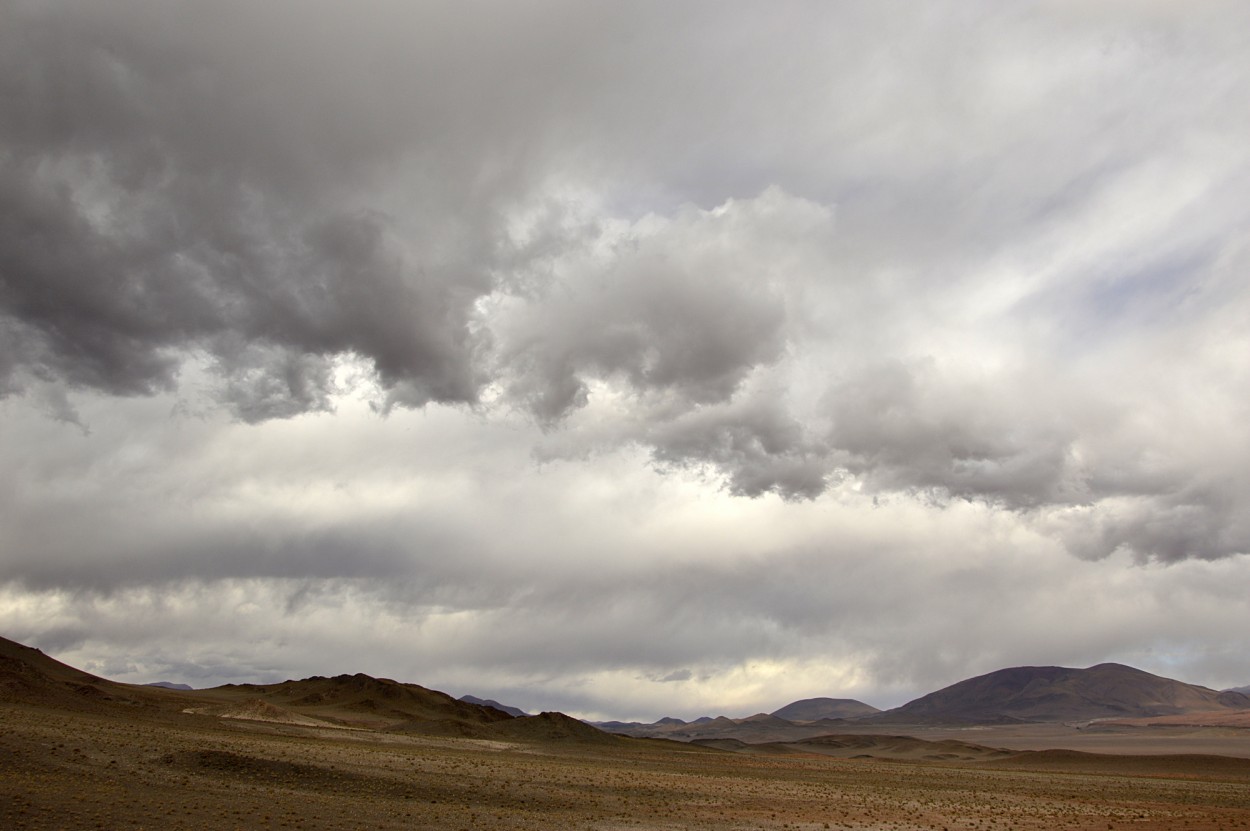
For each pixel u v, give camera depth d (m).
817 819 69.25
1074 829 69.38
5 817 41.38
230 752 67.75
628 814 64.94
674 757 158.88
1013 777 144.12
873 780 120.38
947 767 181.75
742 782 100.94
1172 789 121.44
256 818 48.03
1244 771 192.50
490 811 59.91
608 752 156.00
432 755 98.25
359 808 54.88
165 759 62.09
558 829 55.41
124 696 150.50
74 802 45.88
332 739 113.38
